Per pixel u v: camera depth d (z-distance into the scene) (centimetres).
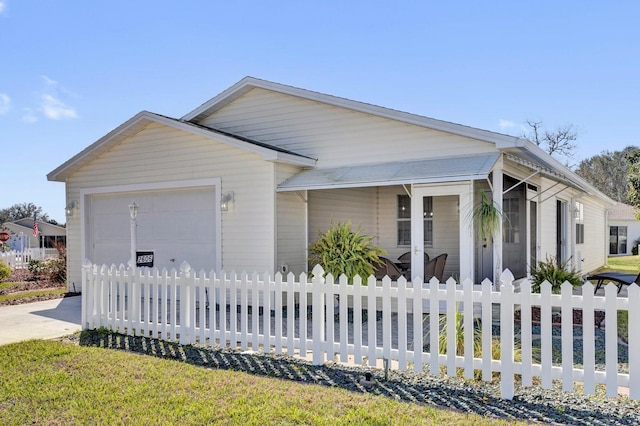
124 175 1291
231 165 1127
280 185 1077
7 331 826
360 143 1143
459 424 408
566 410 450
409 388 514
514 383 529
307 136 1216
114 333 783
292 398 471
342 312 593
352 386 523
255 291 664
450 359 529
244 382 521
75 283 1390
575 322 861
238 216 1114
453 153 1030
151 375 543
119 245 1327
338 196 1295
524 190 1163
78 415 431
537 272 1051
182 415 429
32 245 4372
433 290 540
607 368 455
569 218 1747
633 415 437
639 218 2256
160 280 740
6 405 457
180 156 1200
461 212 982
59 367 578
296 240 1127
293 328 631
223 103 1336
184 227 1211
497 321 890
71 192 1398
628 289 449
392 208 1416
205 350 677
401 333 557
